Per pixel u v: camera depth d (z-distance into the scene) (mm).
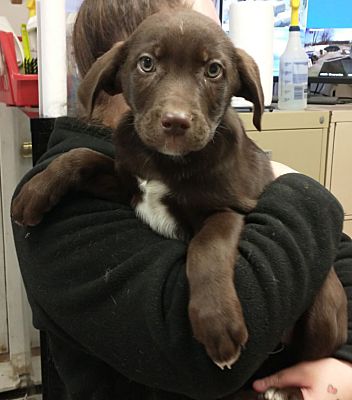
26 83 1468
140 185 873
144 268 781
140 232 822
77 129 980
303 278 780
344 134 1766
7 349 2178
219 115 855
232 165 863
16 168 1866
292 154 1699
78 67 1065
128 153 870
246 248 762
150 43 833
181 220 870
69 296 818
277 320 748
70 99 1245
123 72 879
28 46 1648
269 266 750
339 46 2152
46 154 986
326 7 2115
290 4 2002
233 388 751
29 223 857
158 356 752
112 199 894
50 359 1244
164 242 801
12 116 1878
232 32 1740
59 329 895
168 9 963
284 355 968
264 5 1747
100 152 915
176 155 828
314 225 822
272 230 782
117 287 787
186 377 748
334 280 963
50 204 854
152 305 736
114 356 799
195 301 712
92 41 1036
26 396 2125
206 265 730
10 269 2072
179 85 811
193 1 1089
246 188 872
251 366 740
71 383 969
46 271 850
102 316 794
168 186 854
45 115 1243
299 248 785
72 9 1281
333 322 927
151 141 801
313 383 908
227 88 867
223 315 696
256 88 897
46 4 1196
